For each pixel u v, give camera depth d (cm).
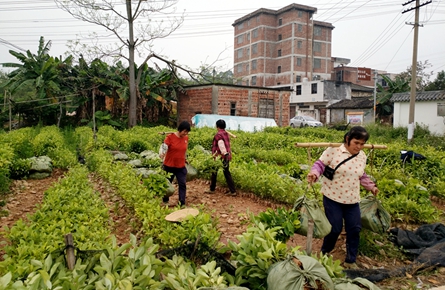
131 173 798
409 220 642
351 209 452
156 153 1254
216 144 803
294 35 6131
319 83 4772
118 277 285
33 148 1180
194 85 2720
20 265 307
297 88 5125
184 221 430
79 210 512
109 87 2681
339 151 443
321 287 314
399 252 522
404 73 5200
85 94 2602
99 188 866
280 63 6406
